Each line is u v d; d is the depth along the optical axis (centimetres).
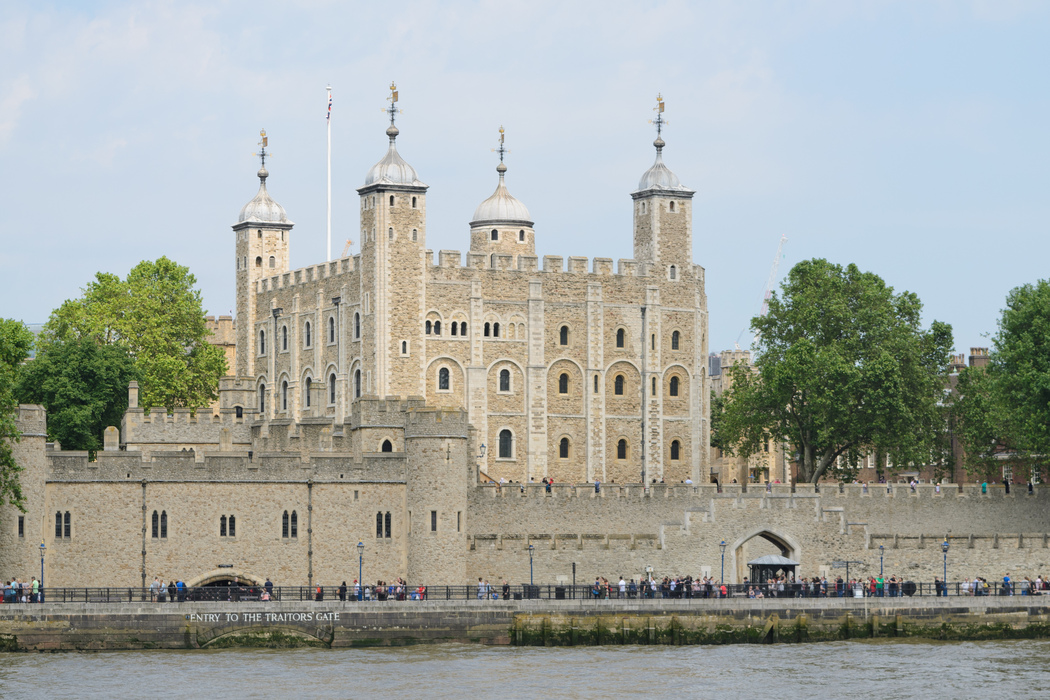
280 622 9669
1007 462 13775
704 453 15212
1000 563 11819
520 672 9012
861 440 13425
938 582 10744
